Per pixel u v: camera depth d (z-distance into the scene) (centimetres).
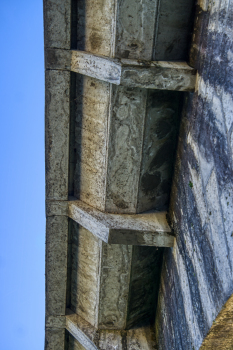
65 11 240
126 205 266
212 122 174
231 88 152
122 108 239
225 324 167
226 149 153
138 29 222
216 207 163
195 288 193
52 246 309
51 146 275
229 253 147
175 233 244
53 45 247
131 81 215
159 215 267
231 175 146
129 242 250
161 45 227
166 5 218
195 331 191
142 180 259
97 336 311
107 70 223
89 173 277
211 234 169
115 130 246
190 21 224
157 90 236
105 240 253
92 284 311
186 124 225
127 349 299
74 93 269
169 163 262
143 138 246
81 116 270
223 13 169
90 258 304
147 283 310
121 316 311
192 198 204
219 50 172
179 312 229
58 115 266
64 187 287
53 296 331
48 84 257
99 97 248
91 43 245
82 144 276
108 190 263
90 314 324
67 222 300
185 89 212
